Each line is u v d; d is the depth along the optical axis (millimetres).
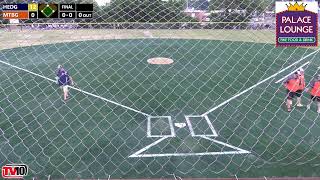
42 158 7898
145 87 12852
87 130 9406
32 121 9930
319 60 13617
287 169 7391
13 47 15773
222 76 13727
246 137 8992
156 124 9852
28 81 13086
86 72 14156
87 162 7770
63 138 8914
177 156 8070
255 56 14992
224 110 10797
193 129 9523
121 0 12523
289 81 10617
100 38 13859
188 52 16484
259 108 10859
